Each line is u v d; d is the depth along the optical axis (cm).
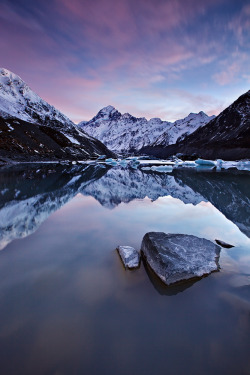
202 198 1256
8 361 241
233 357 249
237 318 306
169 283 379
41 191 1444
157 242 468
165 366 239
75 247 537
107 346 262
